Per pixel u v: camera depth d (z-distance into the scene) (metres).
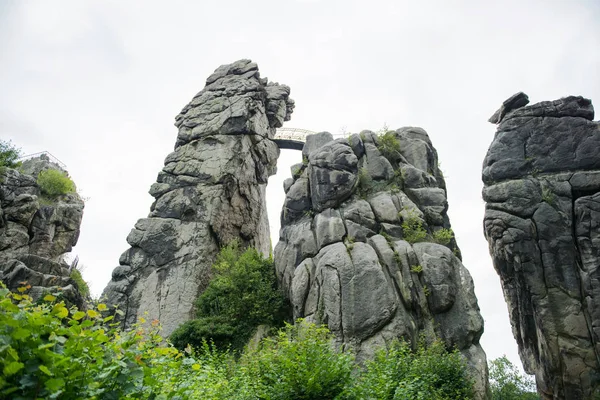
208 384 12.20
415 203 31.48
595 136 30.52
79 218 39.50
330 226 29.84
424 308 25.97
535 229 28.86
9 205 34.78
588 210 28.58
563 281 27.52
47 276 28.64
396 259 27.28
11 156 39.97
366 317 25.14
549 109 32.22
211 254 35.53
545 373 27.45
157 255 34.78
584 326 26.39
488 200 30.75
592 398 25.00
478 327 25.86
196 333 28.14
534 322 28.39
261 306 29.56
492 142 32.91
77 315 7.12
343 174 31.81
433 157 34.88
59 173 41.47
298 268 28.78
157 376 9.01
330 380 15.05
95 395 6.66
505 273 29.42
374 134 34.97
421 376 20.66
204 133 40.94
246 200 39.72
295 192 33.44
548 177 30.23
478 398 22.83
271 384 15.65
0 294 6.68
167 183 38.53
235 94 42.72
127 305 33.09
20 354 6.25
